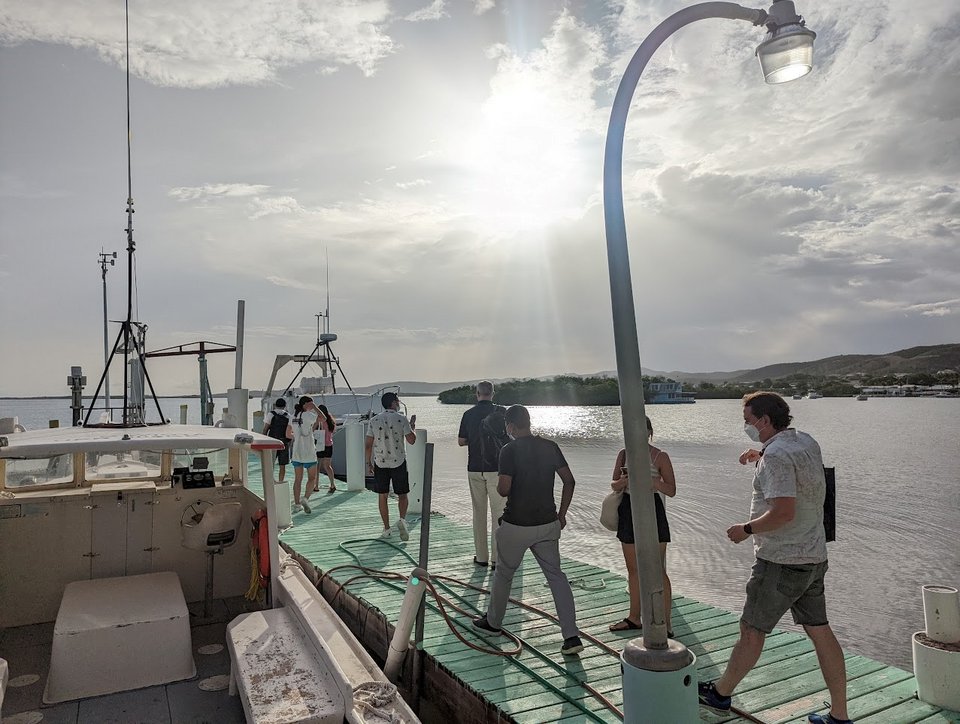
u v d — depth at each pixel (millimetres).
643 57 3867
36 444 4387
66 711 4418
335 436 19266
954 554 13930
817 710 4578
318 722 3807
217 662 5117
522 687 5125
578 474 26453
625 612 6684
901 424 71250
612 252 3719
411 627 5637
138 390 16219
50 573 5652
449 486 22391
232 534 5953
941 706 4562
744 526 4109
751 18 4238
